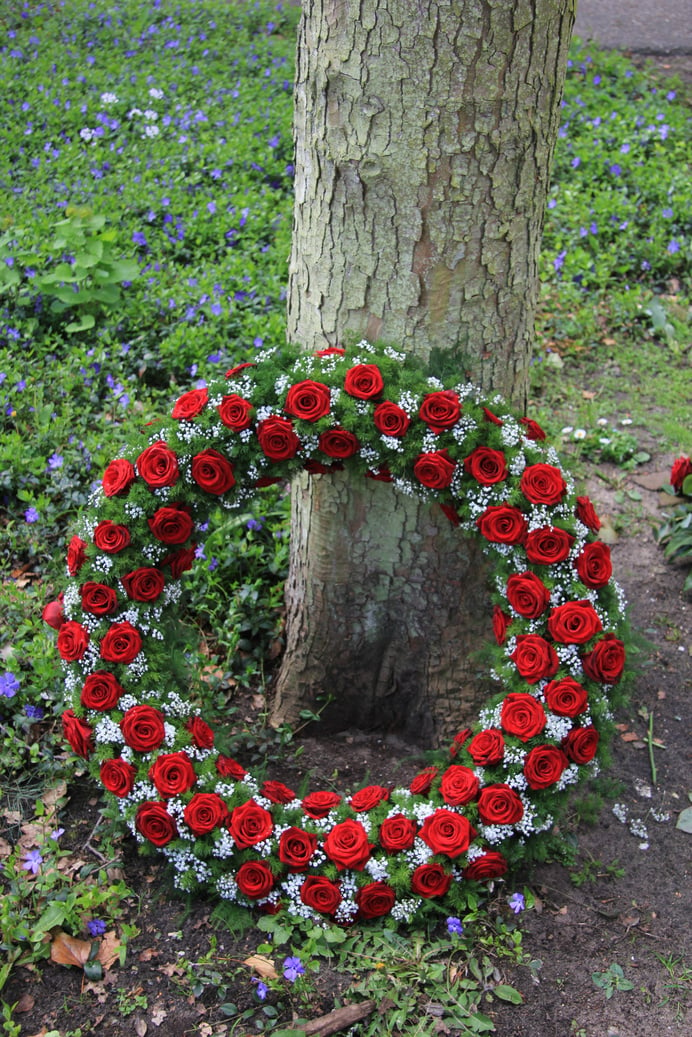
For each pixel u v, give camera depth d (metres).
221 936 2.67
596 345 5.36
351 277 2.73
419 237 2.63
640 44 9.45
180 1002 2.53
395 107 2.48
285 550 3.72
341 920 2.62
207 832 2.58
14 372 4.28
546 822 2.66
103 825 2.90
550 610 2.73
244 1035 2.45
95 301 4.79
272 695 3.51
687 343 5.40
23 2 8.80
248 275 5.11
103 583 2.77
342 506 2.98
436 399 2.64
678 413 4.90
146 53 8.15
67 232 4.69
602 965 2.66
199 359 4.60
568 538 2.70
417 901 2.62
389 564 3.06
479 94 2.46
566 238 5.98
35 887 2.71
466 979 2.59
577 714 2.67
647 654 3.60
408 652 3.22
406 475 2.74
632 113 7.51
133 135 6.74
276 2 9.85
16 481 3.90
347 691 3.35
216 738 2.92
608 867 2.93
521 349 2.91
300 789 2.96
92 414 4.30
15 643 3.35
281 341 4.68
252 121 7.00
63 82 7.22
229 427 2.69
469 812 2.62
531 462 2.74
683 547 4.09
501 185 2.59
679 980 2.63
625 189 6.43
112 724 2.68
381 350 2.77
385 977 2.54
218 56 8.34
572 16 2.57
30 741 3.10
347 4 2.41
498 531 2.69
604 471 4.57
